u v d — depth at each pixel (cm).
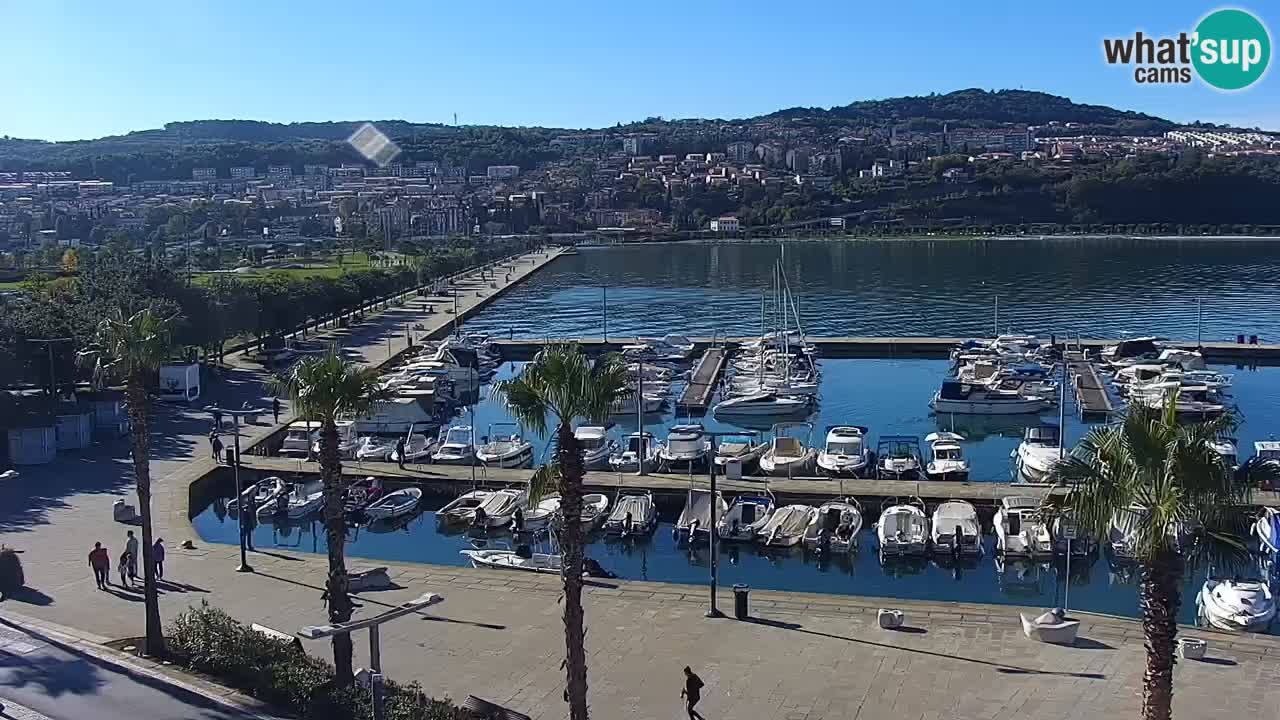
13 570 4116
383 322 15362
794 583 5388
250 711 2945
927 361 12700
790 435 8788
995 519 5831
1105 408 9319
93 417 7244
